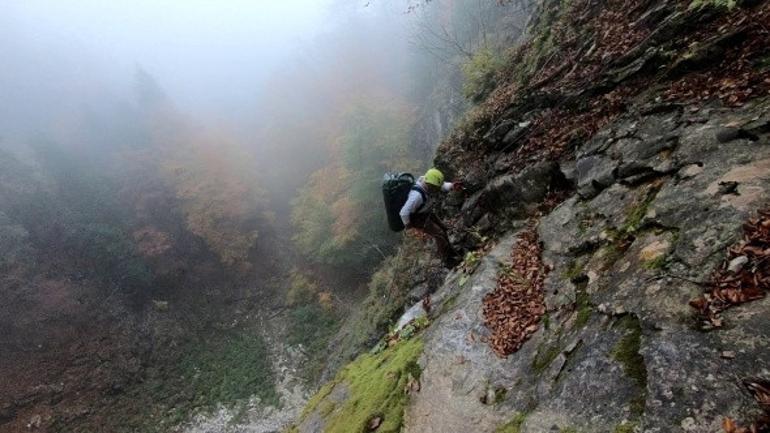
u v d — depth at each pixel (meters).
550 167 4.54
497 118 6.23
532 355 2.70
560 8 7.11
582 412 1.93
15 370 19.05
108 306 23.12
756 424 1.34
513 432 2.19
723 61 3.33
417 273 8.84
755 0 3.37
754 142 2.48
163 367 21.42
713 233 2.10
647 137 3.39
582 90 4.83
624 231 2.87
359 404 3.46
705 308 1.81
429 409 2.85
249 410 18.48
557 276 3.21
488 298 3.62
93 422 18.28
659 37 4.14
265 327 24.09
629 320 2.11
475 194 5.94
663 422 1.57
